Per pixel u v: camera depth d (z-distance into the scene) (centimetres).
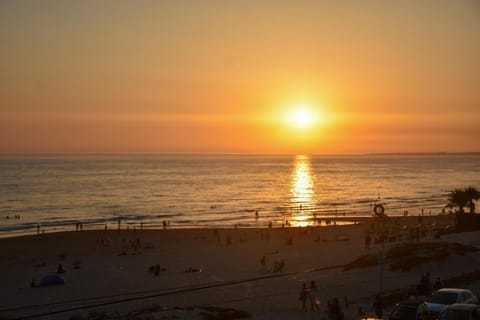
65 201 15650
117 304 3931
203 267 5659
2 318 3538
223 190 19550
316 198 16562
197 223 11150
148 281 4888
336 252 6391
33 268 5928
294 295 3991
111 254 6888
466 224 7581
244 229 9469
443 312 2273
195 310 3416
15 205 14688
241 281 4691
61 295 4341
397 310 2450
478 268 4391
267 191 19162
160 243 7900
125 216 12350
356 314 3194
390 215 12162
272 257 6244
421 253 4666
